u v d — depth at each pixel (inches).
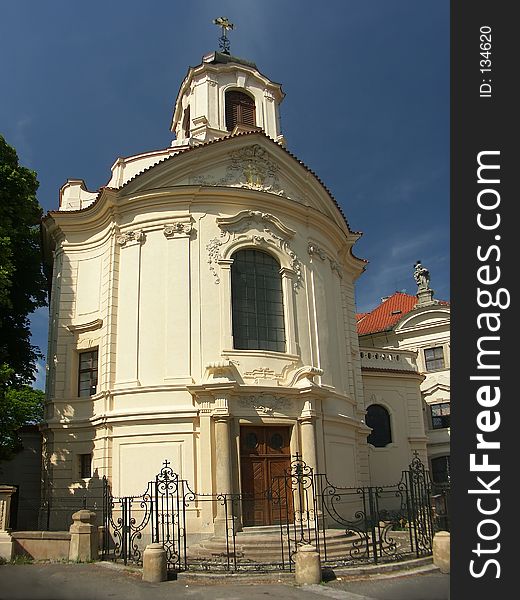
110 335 856.9
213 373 802.2
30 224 940.6
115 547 710.5
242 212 903.7
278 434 832.9
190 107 1220.5
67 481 842.8
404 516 913.5
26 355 1066.1
